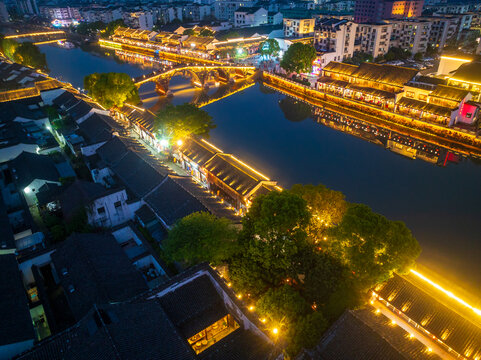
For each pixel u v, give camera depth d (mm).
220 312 39031
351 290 39656
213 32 199625
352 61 147375
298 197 43594
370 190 71438
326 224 46750
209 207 54469
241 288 43219
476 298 47031
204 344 38875
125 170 67562
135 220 59156
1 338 34188
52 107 106375
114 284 41062
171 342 32000
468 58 111688
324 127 103938
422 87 97625
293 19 182125
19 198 63812
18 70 134500
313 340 35500
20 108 97875
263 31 196250
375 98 108938
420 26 149750
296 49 131750
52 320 39812
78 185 59500
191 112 84625
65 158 80812
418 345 36969
